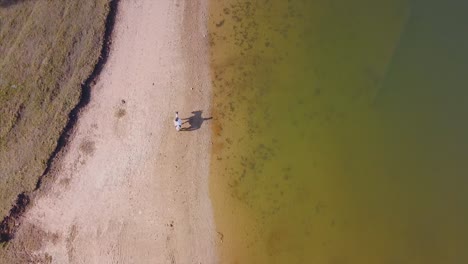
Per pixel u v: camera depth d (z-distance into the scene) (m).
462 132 26.97
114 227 24.47
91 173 25.52
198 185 25.48
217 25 29.41
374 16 29.62
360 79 28.11
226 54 28.61
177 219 24.73
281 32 29.23
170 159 25.95
